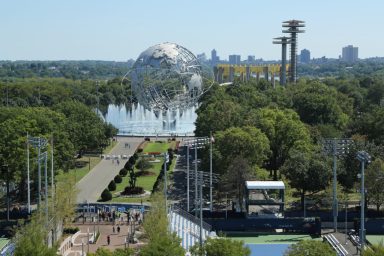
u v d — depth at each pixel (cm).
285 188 16838
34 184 17512
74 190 15100
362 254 9944
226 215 15688
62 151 18200
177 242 10606
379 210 16412
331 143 15362
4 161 16038
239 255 9731
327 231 15100
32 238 10294
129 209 16200
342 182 17075
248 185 15650
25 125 17300
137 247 13175
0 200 17638
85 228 14988
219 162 17600
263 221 15175
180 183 19838
